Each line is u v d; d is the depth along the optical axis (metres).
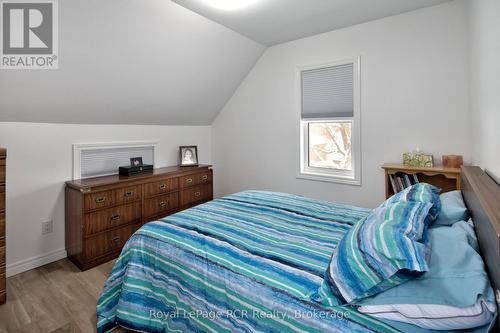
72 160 2.84
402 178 2.64
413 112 2.70
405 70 2.72
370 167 2.99
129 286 1.63
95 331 1.75
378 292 0.98
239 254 1.35
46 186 2.66
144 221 3.05
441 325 0.87
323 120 3.29
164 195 3.27
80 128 2.90
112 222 2.75
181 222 1.78
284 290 1.11
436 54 2.55
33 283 2.33
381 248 1.02
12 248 2.47
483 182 1.41
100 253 2.66
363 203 3.07
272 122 3.69
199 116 4.06
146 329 1.56
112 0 2.13
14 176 2.46
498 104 1.33
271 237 1.53
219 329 1.25
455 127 2.50
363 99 2.97
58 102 2.54
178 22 2.59
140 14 2.33
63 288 2.25
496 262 0.79
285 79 3.52
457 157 2.41
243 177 4.08
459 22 2.43
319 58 3.23
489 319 0.80
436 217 1.38
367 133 2.98
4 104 2.27
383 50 2.82
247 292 1.18
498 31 1.29
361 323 0.95
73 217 2.66
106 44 2.38
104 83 2.67
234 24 2.87
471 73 2.23
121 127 3.28
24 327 1.79
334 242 1.46
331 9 2.58
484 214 0.97
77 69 2.40
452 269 0.93
